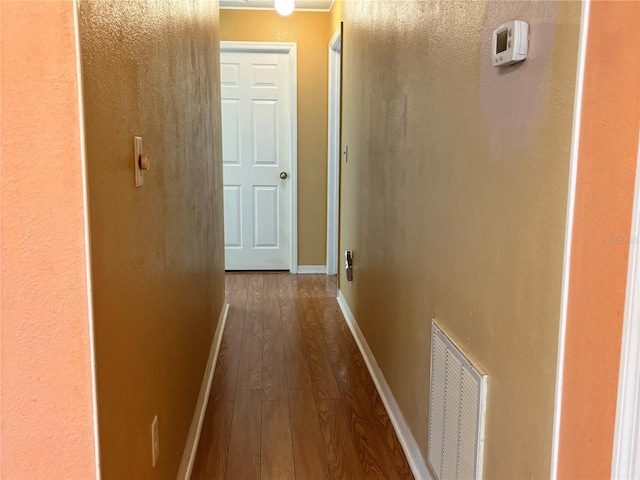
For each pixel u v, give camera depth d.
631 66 0.82
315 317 3.78
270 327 3.57
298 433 2.28
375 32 2.68
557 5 1.00
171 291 1.67
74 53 0.87
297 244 5.00
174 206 1.72
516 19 1.17
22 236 0.91
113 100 1.06
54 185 0.90
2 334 0.93
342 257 4.01
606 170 0.89
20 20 0.86
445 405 1.63
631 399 0.85
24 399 0.95
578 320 0.97
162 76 1.54
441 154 1.67
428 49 1.80
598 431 0.92
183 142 1.92
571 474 1.00
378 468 2.05
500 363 1.28
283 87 4.77
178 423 1.80
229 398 2.58
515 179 1.19
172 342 1.68
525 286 1.15
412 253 2.02
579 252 0.96
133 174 1.20
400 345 2.23
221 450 2.16
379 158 2.62
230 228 4.98
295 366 2.95
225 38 4.62
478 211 1.39
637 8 0.81
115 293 1.07
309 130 4.82
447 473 1.62
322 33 4.66
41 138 0.89
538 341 1.10
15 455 0.97
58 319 0.93
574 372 0.98
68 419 0.96
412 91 2.00
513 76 1.19
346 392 2.65
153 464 1.40
